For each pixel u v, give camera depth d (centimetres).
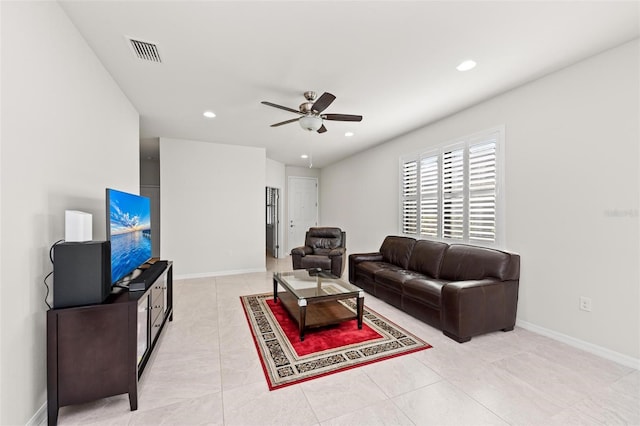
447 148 367
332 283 314
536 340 249
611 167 215
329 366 206
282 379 190
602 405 164
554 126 251
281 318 301
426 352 227
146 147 541
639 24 185
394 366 206
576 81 236
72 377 150
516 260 274
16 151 133
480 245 323
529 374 196
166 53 220
